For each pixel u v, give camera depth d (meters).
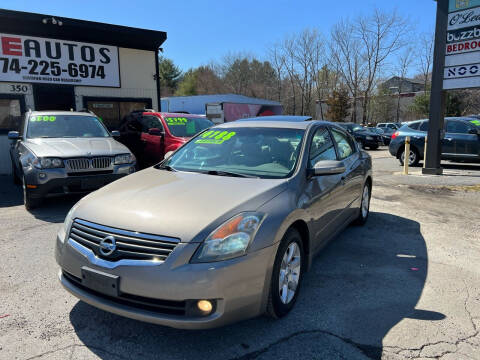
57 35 10.94
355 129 22.67
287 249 2.91
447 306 3.16
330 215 3.82
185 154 4.04
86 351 2.51
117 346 2.57
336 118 45.19
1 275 3.67
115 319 2.91
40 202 5.97
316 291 3.40
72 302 3.16
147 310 2.39
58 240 2.87
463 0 9.28
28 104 10.69
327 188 3.67
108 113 12.32
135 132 10.01
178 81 67.31
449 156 11.62
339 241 4.80
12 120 10.53
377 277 3.73
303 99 54.66
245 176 3.31
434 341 2.66
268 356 2.47
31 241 4.64
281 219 2.71
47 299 3.21
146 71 12.84
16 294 3.29
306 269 3.29
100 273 2.45
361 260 4.17
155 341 2.63
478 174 10.50
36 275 3.68
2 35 10.09
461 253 4.43
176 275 2.30
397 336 2.71
